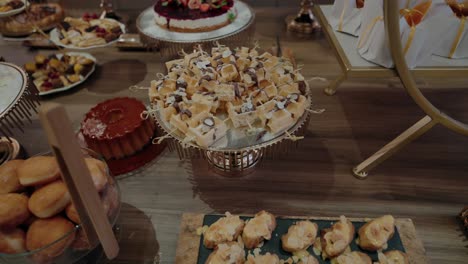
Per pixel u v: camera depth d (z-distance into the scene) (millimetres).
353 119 1109
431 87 1223
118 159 969
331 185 910
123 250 787
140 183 937
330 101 1187
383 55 797
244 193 901
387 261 685
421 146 1000
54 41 1374
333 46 932
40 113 400
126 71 1363
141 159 979
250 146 746
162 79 923
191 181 938
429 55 784
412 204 853
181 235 774
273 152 893
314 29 1517
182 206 876
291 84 867
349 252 712
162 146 1018
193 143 761
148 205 882
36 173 639
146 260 767
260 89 847
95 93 1258
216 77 896
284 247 716
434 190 882
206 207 872
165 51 1341
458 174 918
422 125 856
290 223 773
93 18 1525
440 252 754
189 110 792
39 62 1309
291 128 796
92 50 1489
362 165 923
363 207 853
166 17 1247
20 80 886
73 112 1170
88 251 658
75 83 1263
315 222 772
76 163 464
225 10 1267
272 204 871
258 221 745
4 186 669
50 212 612
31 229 613
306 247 719
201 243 744
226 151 737
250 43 1388
